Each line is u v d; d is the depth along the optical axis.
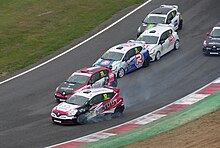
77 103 109.50
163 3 191.75
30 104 121.62
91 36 167.25
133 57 138.88
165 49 149.00
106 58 138.00
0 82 137.50
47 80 137.12
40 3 197.75
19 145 96.06
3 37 168.62
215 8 183.50
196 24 171.75
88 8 191.25
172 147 78.69
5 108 119.50
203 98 116.88
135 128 100.38
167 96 122.06
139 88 128.38
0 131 104.81
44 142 97.00
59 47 160.38
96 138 96.94
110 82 128.00
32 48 160.38
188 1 192.25
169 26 154.50
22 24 179.00
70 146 93.31
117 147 85.25
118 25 174.62
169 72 137.62
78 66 145.38
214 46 144.50
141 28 161.12
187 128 89.81
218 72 134.88
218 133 82.56
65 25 177.38
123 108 113.88
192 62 143.12
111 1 196.88
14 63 150.12
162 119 103.62
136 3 193.88
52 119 108.62
